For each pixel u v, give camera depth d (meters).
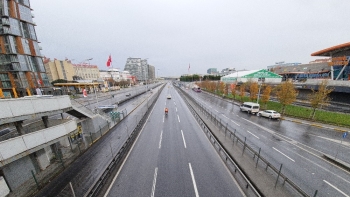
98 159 14.37
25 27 44.44
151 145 17.03
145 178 11.35
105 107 31.64
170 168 12.56
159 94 68.00
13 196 10.09
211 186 10.41
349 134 19.67
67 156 15.02
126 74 151.88
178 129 22.42
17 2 41.78
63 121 15.17
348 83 31.59
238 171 11.39
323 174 11.59
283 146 16.33
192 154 14.91
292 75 77.00
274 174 11.16
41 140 11.59
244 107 33.53
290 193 9.25
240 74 71.50
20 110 10.49
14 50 41.19
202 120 25.36
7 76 42.47
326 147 16.19
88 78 102.38
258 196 9.06
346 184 10.53
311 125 23.61
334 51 46.00
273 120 26.78
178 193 9.80
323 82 25.59
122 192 9.97
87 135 20.44
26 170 11.66
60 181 11.39
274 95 48.91
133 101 49.94
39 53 48.91
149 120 27.41
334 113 27.48
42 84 48.94
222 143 16.41
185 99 48.56
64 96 14.59
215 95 62.62
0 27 39.16
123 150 15.40
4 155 9.14
